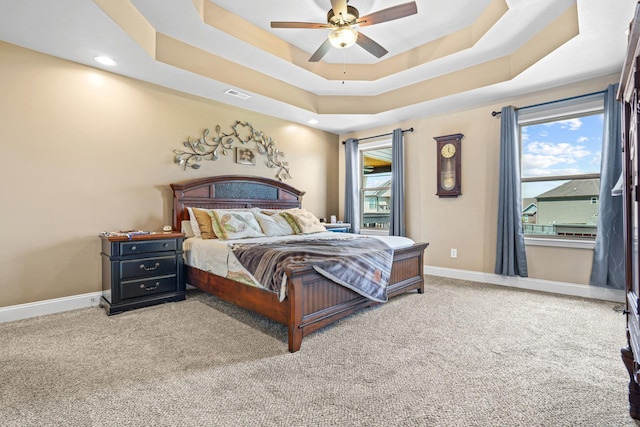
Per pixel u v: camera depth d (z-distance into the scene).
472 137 4.19
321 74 3.96
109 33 2.47
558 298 3.28
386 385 1.65
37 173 2.73
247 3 2.87
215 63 3.38
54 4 2.11
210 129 3.95
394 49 3.70
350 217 5.45
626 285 1.44
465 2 2.85
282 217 3.98
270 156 4.63
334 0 2.23
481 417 1.39
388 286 3.01
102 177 3.10
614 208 3.11
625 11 2.22
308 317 2.16
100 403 1.48
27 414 1.40
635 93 1.12
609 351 2.05
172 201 3.61
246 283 2.49
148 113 3.42
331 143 5.66
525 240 3.74
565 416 1.40
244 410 1.44
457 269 4.30
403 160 4.82
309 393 1.58
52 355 1.97
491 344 2.16
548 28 2.84
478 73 3.61
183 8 2.62
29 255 2.70
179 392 1.58
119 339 2.22
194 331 2.38
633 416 1.38
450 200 4.38
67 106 2.89
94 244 3.05
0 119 2.56
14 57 2.62
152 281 3.02
